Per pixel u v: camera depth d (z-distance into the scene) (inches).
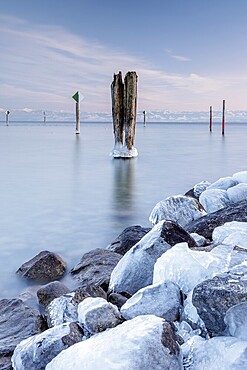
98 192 411.5
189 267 123.4
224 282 102.7
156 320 93.6
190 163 672.4
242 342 90.7
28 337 121.4
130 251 158.2
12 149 975.0
